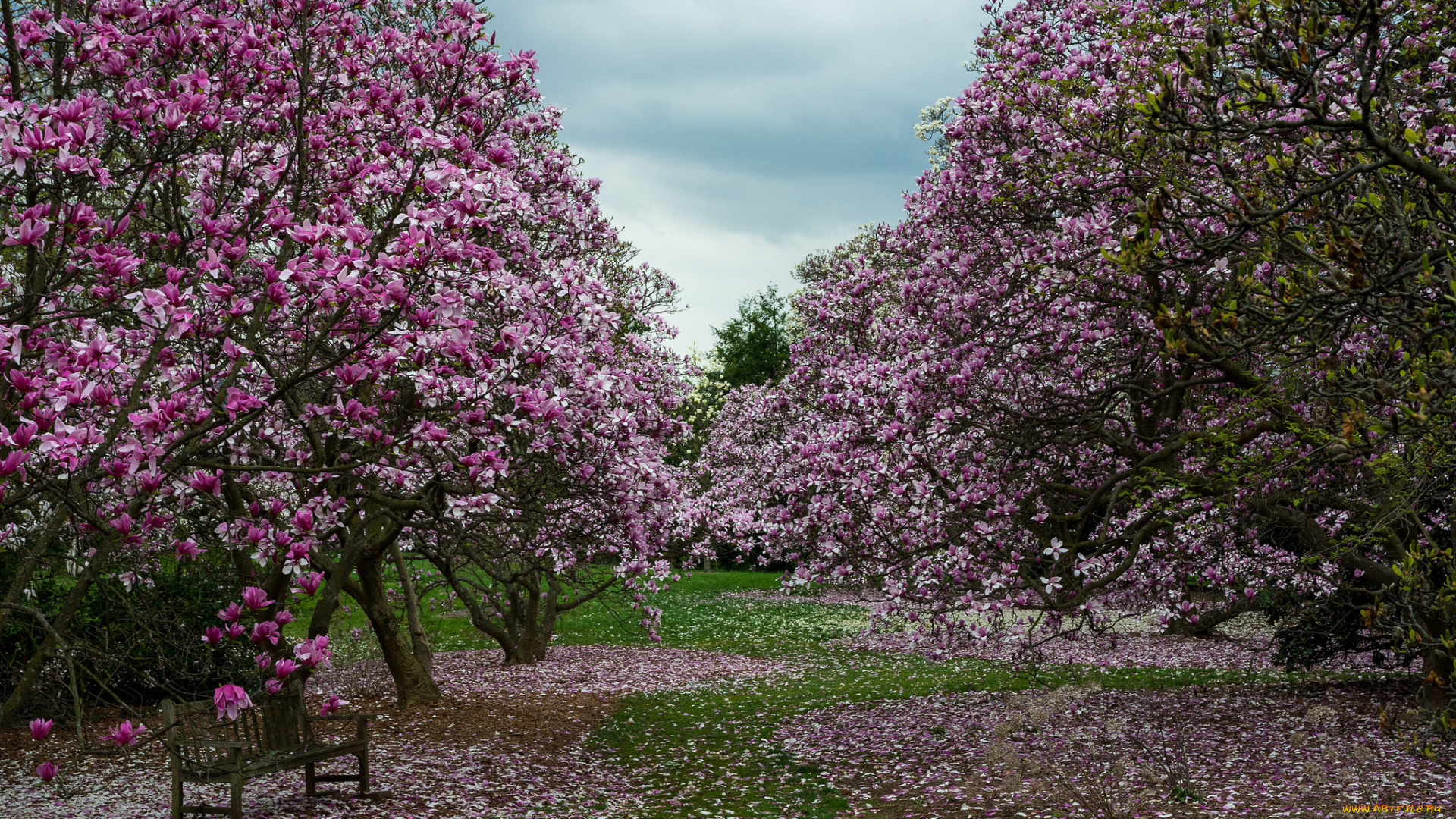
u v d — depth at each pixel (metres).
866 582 11.33
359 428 6.02
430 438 6.06
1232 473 8.30
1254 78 3.80
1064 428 10.08
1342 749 9.06
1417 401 3.46
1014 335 10.00
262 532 5.82
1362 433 4.05
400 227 6.48
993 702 13.66
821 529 10.44
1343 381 4.33
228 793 9.01
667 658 20.22
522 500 7.95
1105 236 8.44
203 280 5.31
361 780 9.05
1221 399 10.07
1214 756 9.28
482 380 6.43
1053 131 9.27
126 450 4.60
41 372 5.07
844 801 8.70
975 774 9.23
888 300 14.16
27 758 10.29
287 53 7.16
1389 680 13.46
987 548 9.52
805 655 20.61
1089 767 8.90
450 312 5.41
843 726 12.51
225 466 5.45
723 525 13.71
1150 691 14.12
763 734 12.34
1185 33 8.81
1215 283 7.82
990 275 10.34
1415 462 4.25
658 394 13.38
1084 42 10.12
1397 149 3.64
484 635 23.64
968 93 10.13
